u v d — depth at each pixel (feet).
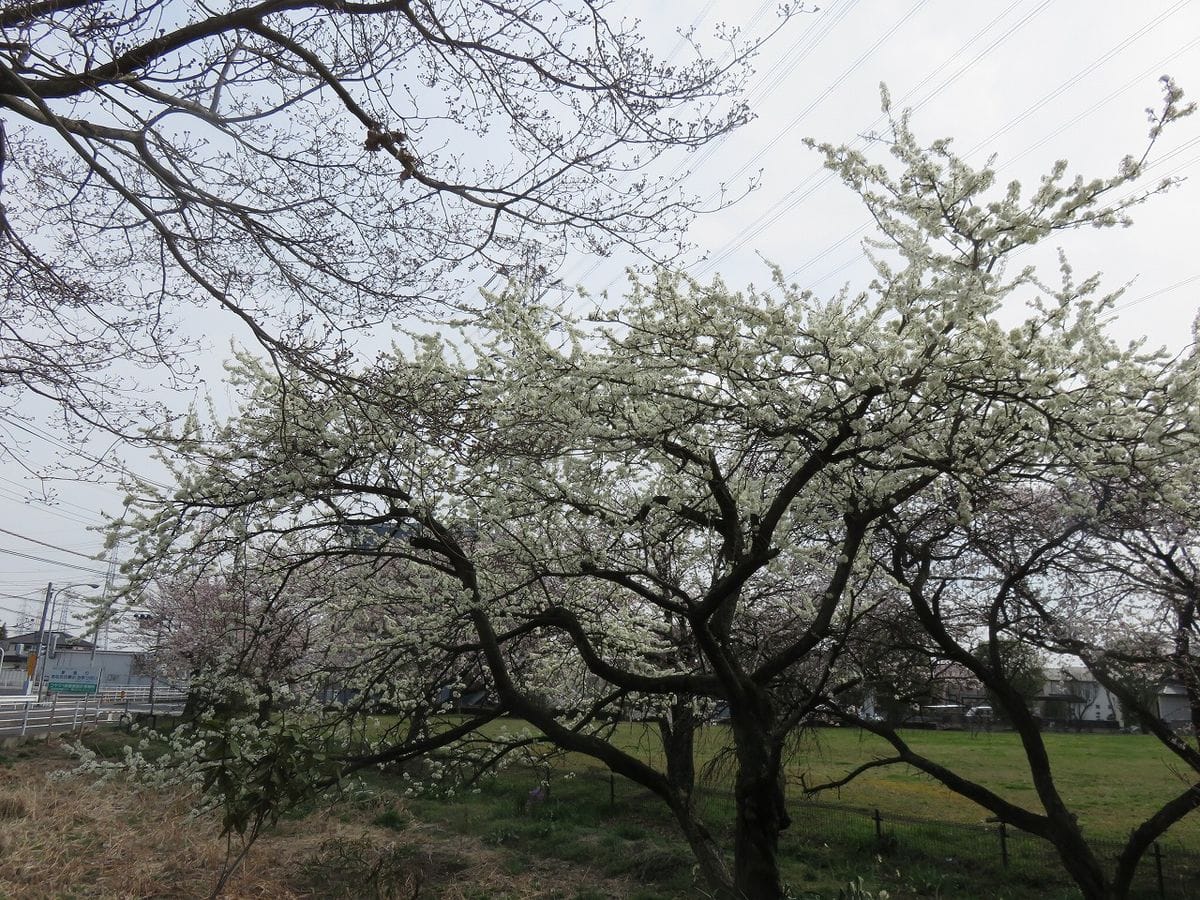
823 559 25.07
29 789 36.76
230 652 29.86
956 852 36.58
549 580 29.09
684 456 20.56
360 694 26.50
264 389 25.63
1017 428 18.17
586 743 24.04
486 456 19.88
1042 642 25.17
